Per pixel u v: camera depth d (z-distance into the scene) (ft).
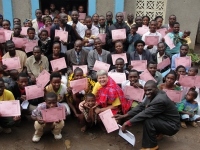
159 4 26.96
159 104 11.01
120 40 18.80
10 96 12.78
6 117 12.64
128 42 19.40
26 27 19.95
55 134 12.85
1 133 13.32
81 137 13.25
